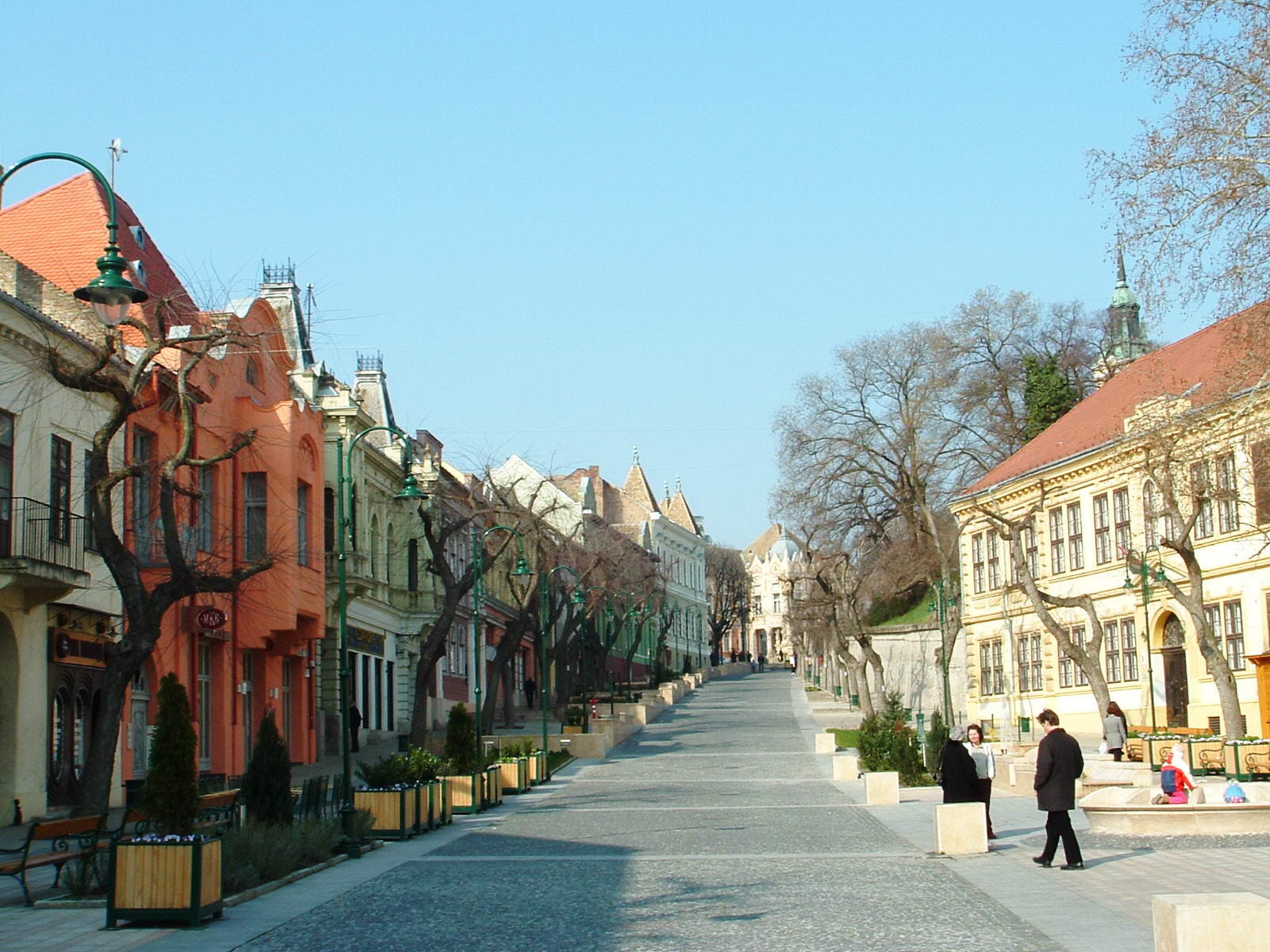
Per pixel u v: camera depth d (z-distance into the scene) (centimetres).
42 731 2659
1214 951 867
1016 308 7775
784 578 7475
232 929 1428
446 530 4322
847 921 1398
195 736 1691
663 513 14875
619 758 4706
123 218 3788
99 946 1329
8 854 1862
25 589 2541
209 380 3509
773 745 5156
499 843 2303
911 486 7256
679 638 13750
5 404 2536
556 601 6944
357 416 4731
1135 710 4806
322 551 4153
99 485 2053
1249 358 2475
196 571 2614
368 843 2219
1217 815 1980
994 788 3198
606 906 1553
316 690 4506
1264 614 4084
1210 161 2228
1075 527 5347
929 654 7275
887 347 7312
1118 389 5609
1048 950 1199
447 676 6531
